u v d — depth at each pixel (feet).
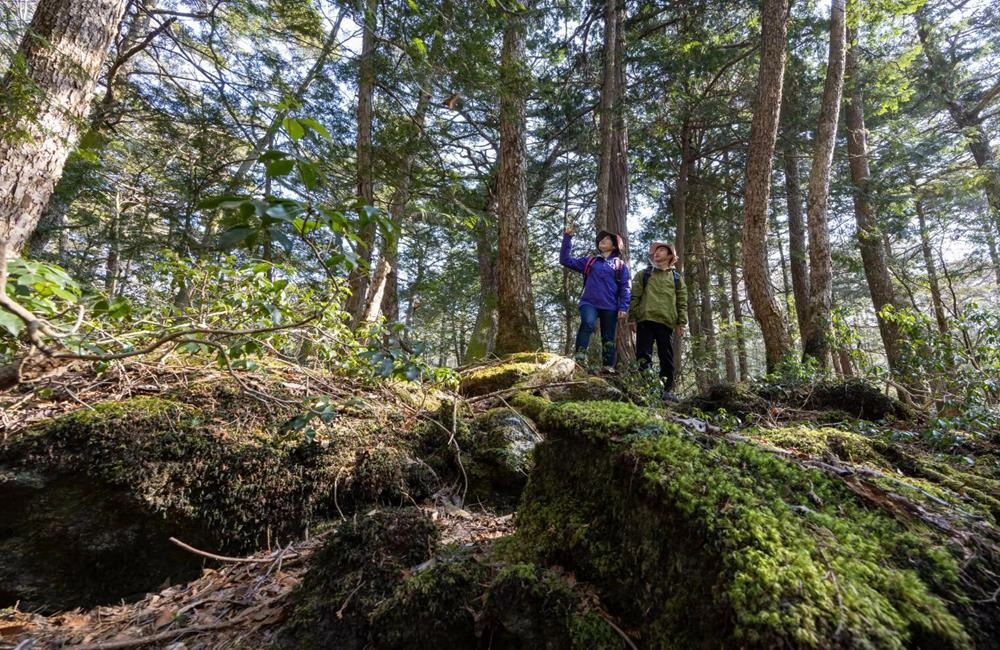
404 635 4.42
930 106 39.40
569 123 34.73
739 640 2.71
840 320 14.33
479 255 40.65
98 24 10.94
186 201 19.53
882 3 26.37
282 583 6.27
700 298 49.16
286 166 3.58
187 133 20.84
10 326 3.90
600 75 32.17
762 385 13.08
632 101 27.61
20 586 6.24
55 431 6.79
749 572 2.96
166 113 19.63
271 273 10.36
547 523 5.42
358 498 8.33
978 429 8.77
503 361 15.53
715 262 46.60
